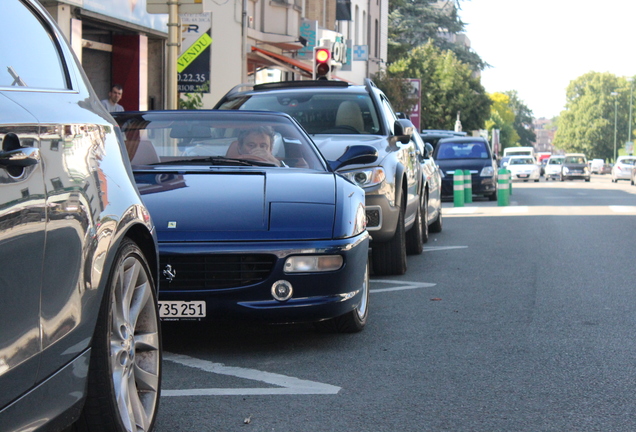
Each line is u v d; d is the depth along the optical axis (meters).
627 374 5.50
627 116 169.25
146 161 6.90
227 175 6.43
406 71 61.72
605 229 15.92
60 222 3.15
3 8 3.36
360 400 4.91
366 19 49.72
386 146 9.48
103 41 18.72
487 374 5.48
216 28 24.73
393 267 9.81
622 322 7.15
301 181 6.36
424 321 7.21
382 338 6.54
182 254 5.61
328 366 5.69
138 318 4.09
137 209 3.89
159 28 19.67
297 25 30.16
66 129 3.37
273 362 5.80
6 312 2.78
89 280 3.36
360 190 6.77
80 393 3.30
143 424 3.86
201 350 6.17
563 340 6.47
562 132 174.38
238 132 7.23
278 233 5.75
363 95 10.27
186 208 5.89
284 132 7.30
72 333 3.22
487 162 27.39
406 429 4.39
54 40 3.78
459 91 73.62
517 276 9.82
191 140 7.15
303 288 5.71
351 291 5.95
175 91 13.06
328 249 5.75
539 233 15.13
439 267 10.63
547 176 68.12
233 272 5.66
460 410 4.72
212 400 4.88
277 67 30.44
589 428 4.43
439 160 27.88
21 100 3.16
